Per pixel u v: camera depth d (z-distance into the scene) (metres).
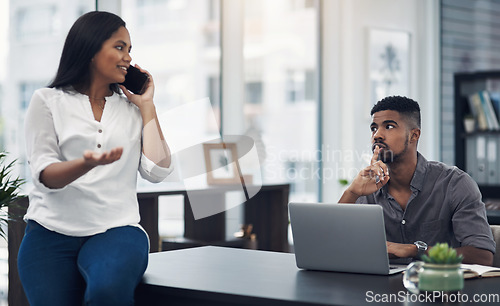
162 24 4.83
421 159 2.49
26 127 2.07
